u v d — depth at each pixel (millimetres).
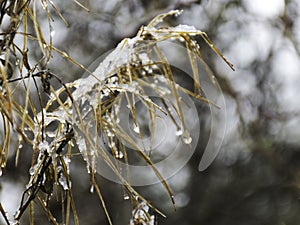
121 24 5473
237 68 6387
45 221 5227
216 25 5844
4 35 1466
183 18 5402
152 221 1524
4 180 5543
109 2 5508
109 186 6414
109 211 6410
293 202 6988
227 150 7016
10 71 1479
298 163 6969
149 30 1526
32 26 3971
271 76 6660
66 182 1596
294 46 6211
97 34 5492
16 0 1539
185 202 7129
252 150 6676
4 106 1379
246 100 6617
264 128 6785
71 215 6148
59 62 5250
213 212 7145
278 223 6938
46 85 1481
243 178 7188
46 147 1533
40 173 1563
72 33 5406
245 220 7109
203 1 5316
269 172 7109
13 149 5520
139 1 5434
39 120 1561
